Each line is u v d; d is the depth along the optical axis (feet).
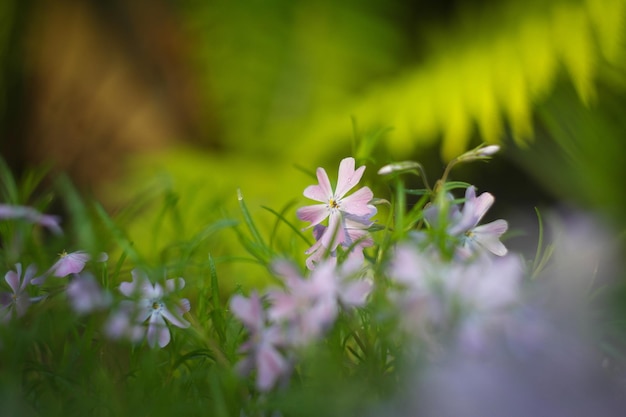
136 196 1.56
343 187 1.15
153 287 1.16
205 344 1.21
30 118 4.71
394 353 1.08
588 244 1.20
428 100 3.64
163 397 1.08
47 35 4.73
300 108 4.34
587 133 3.69
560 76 3.63
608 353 1.09
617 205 3.70
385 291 1.08
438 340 1.01
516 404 1.01
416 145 3.77
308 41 4.33
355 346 1.19
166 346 1.23
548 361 1.03
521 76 3.48
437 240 1.07
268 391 1.08
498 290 0.99
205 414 1.09
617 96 3.72
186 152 4.14
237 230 1.28
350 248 1.11
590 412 1.03
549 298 1.08
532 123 3.77
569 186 3.75
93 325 1.15
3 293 1.18
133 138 4.58
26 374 1.18
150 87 4.63
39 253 1.32
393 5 4.27
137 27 4.69
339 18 4.26
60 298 1.18
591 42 3.44
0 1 4.55
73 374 1.16
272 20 4.35
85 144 4.62
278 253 1.29
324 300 1.02
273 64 4.36
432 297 0.99
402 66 4.32
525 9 3.72
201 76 4.55
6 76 4.61
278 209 3.77
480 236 1.12
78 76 4.69
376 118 3.76
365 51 4.28
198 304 1.27
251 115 4.37
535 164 3.78
